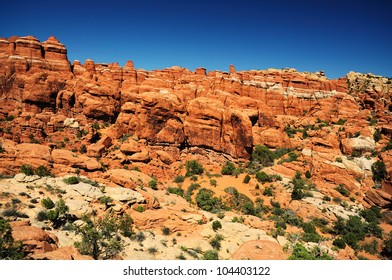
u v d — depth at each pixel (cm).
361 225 5447
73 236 3384
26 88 9469
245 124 8094
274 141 9325
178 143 8181
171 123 8169
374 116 9644
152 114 8100
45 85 9562
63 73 10544
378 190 6266
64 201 4128
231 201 6119
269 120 9781
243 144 8075
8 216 3422
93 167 5847
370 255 4825
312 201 6044
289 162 7606
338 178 6806
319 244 4366
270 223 5128
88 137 8388
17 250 2239
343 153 7781
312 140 8050
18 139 7644
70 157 5881
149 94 8262
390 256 4794
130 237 3934
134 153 7438
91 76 10769
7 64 9919
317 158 7388
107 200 4484
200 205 5856
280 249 3294
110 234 3562
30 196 4134
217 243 4212
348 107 11306
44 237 2694
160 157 7694
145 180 6222
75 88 9994
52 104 9700
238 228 4606
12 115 8981
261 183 6831
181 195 6353
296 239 4356
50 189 4528
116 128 8662
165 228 4450
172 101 8275
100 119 9819
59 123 8975
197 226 4644
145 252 3581
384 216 5912
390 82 14112
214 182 6912
